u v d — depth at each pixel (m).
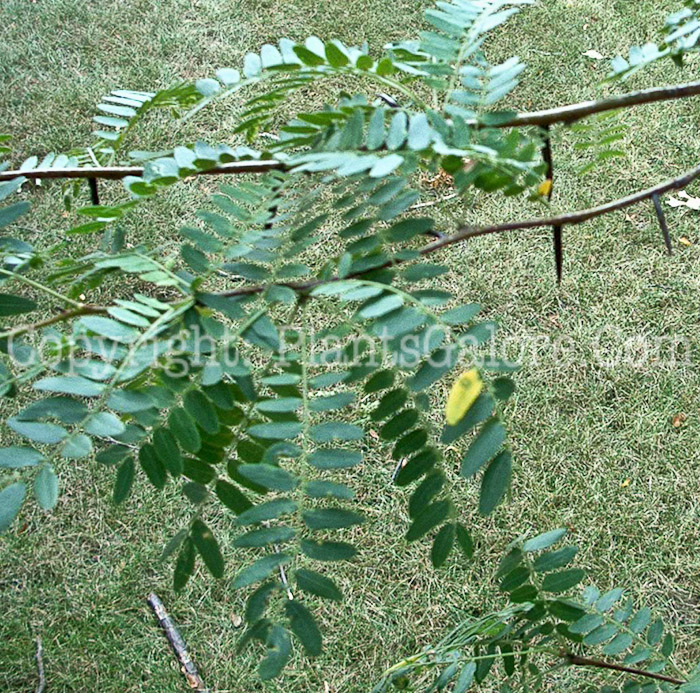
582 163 2.95
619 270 2.73
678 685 1.03
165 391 0.60
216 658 2.01
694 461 2.32
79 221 2.74
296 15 3.53
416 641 2.03
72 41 3.42
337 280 0.66
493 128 0.66
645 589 2.10
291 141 0.73
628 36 3.44
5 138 0.83
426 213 2.57
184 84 0.87
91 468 2.28
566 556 0.92
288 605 0.54
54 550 2.17
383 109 0.65
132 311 0.63
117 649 2.02
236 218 0.74
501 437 0.57
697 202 2.88
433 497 0.65
